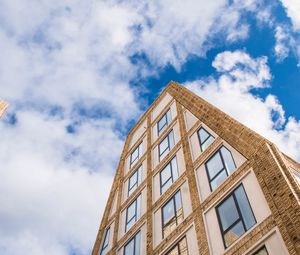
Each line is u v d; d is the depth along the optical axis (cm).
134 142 3192
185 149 2094
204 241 1421
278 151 1367
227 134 1725
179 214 1758
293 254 995
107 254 2194
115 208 2636
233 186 1477
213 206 1531
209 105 2123
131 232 2116
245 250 1201
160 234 1816
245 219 1315
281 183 1201
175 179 2025
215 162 1739
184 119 2388
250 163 1445
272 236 1135
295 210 1073
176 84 2980
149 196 2172
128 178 2755
